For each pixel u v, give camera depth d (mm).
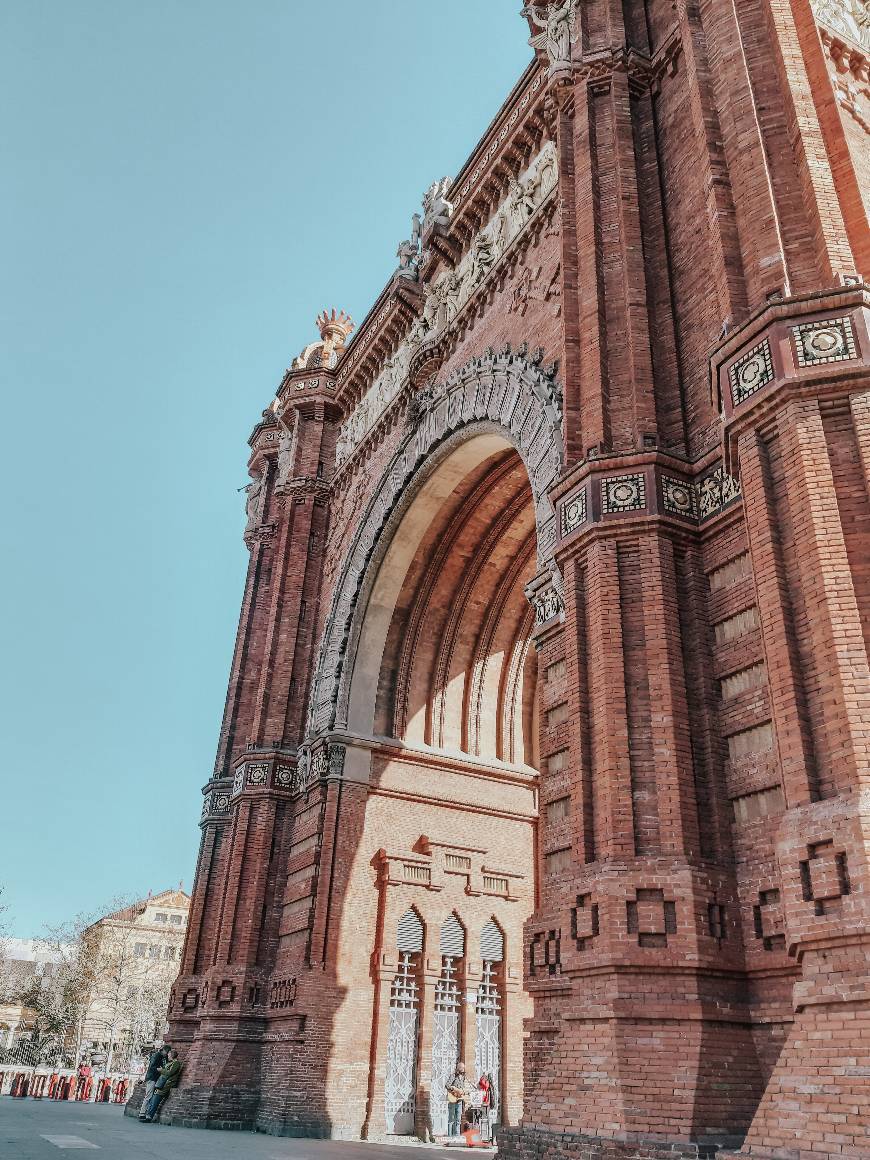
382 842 29734
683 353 17281
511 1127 12812
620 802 13281
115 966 81500
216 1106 27438
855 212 13656
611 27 21016
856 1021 9156
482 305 27656
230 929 30938
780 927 11938
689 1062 11320
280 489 39219
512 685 34219
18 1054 85188
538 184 25578
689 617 14695
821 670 10797
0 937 98000
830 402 12008
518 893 31234
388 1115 26359
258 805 32688
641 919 12352
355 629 31938
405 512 31188
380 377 36062
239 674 40188
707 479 15539
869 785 9898
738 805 13266
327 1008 26562
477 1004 28891
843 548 11109
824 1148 8555
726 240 14367
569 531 16234
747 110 15023
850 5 17969
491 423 25125
